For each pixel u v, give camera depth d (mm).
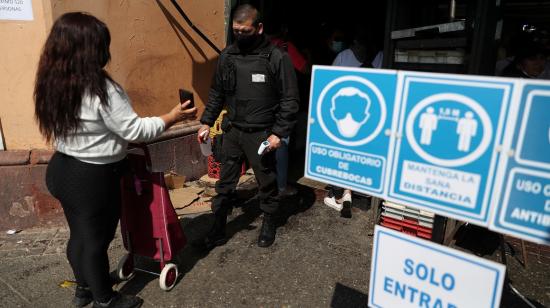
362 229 3764
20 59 3342
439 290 1624
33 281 2959
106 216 2410
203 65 4629
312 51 6457
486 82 1354
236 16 2941
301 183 4844
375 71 1592
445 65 3170
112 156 2322
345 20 6527
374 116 1625
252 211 4105
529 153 1314
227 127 3258
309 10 6375
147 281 2971
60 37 2082
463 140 1431
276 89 3113
